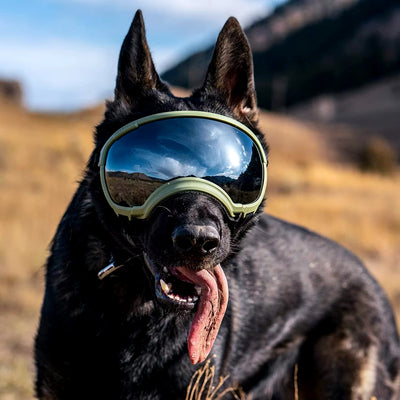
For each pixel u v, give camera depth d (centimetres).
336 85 10100
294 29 16850
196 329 283
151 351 320
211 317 293
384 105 8694
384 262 1248
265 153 343
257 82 11206
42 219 1334
